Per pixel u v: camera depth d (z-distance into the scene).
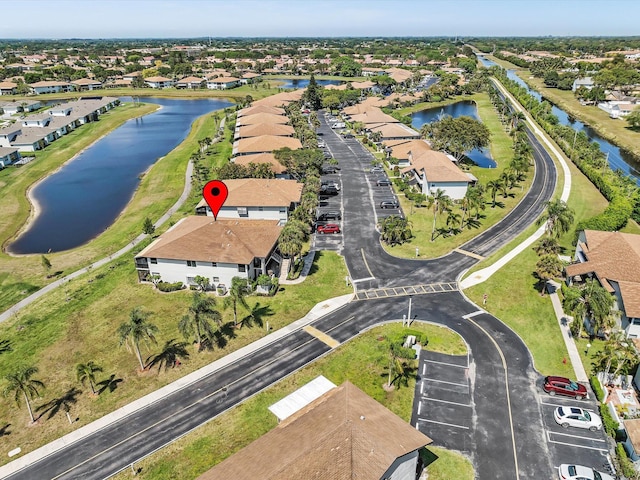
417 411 40.56
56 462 36.78
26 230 87.38
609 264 54.84
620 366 41.84
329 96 186.38
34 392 43.84
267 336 51.38
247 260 58.88
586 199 92.00
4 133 137.25
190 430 39.41
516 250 70.75
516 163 102.50
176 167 117.38
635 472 33.00
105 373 46.59
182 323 46.69
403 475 32.19
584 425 38.50
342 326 52.84
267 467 29.22
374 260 68.06
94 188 109.50
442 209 79.88
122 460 36.78
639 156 125.25
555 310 55.31
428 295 58.91
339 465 29.09
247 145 115.25
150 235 78.94
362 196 94.06
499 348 48.78
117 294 61.12
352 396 36.00
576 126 167.75
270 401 42.22
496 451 36.62
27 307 59.22
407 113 179.00
